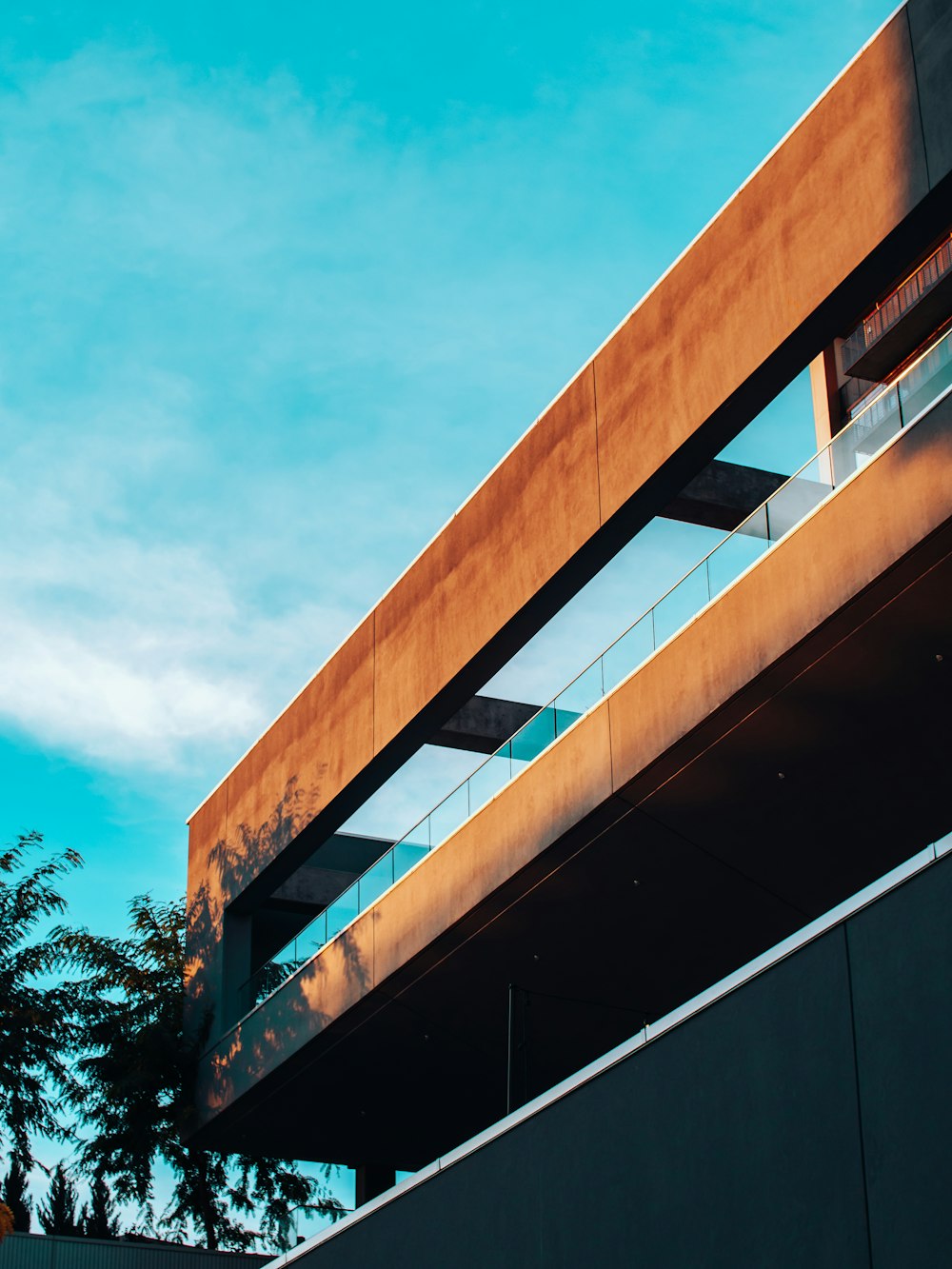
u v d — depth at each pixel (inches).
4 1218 932.0
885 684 578.9
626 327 725.9
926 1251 330.3
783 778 634.2
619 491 706.8
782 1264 366.3
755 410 653.3
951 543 528.1
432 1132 1050.1
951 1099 335.0
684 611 658.8
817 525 584.7
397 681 897.5
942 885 351.9
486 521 824.3
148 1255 1021.2
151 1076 1091.3
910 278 622.8
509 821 764.0
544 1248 456.4
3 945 1133.1
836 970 375.2
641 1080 434.3
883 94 588.4
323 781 977.5
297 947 998.4
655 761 655.1
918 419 545.3
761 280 637.9
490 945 805.9
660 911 733.9
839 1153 359.9
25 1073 1107.3
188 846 1191.6
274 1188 1163.3
